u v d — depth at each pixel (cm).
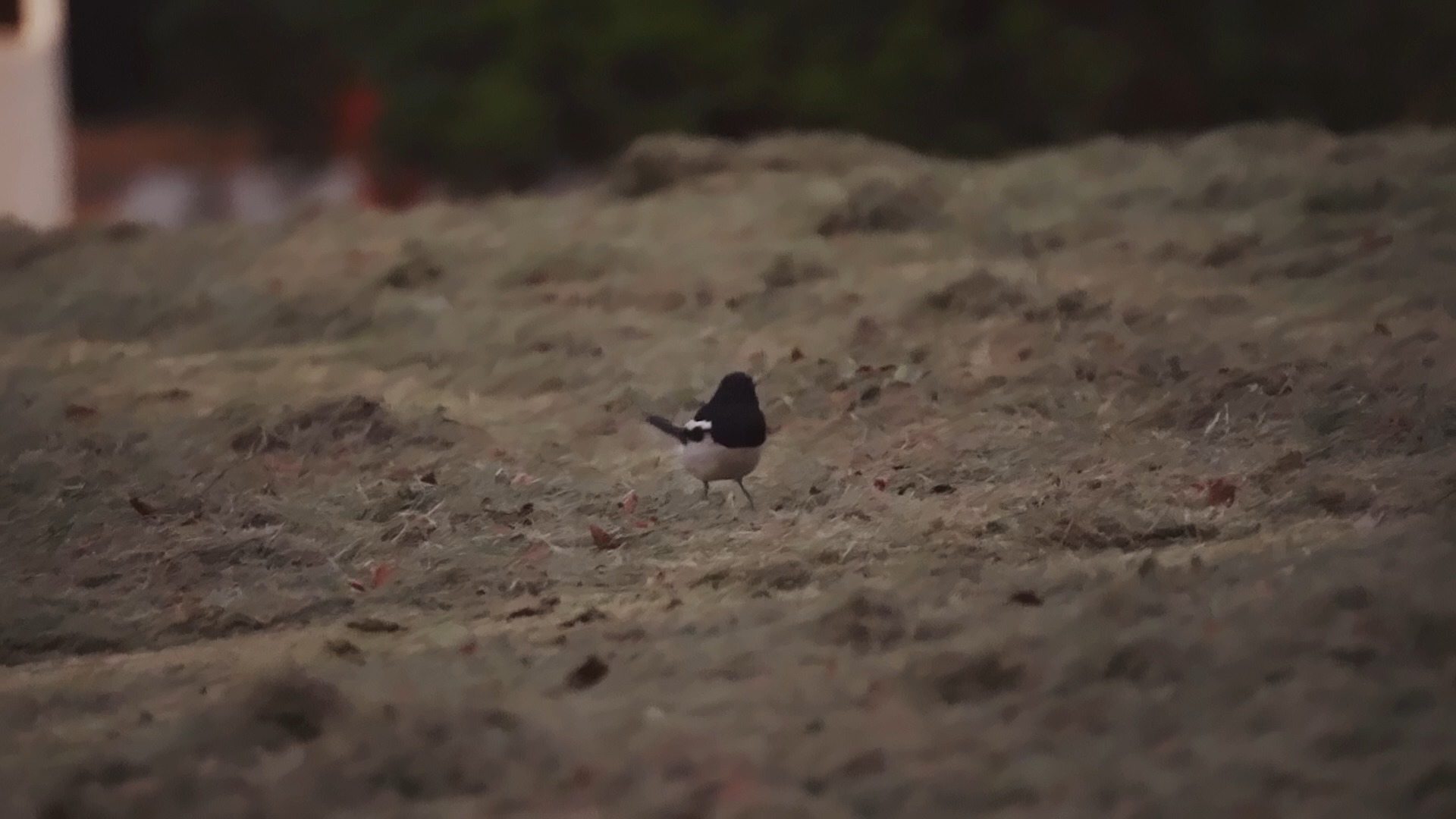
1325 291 2194
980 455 1681
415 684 1080
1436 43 4353
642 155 3303
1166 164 2975
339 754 934
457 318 2386
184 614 1396
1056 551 1363
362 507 1627
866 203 2805
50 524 1606
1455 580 1070
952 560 1329
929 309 2234
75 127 5909
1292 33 4388
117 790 922
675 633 1180
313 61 5578
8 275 2856
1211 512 1429
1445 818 784
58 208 4416
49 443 1822
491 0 4500
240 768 947
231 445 1823
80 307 2567
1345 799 803
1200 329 2059
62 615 1406
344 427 1855
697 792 857
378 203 4741
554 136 4503
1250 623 1041
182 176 5475
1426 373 1761
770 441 1806
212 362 2250
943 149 4409
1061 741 896
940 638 1102
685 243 2741
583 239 2794
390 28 4688
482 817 852
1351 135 3359
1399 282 2195
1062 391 1866
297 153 5644
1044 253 2558
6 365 2244
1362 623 1007
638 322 2312
